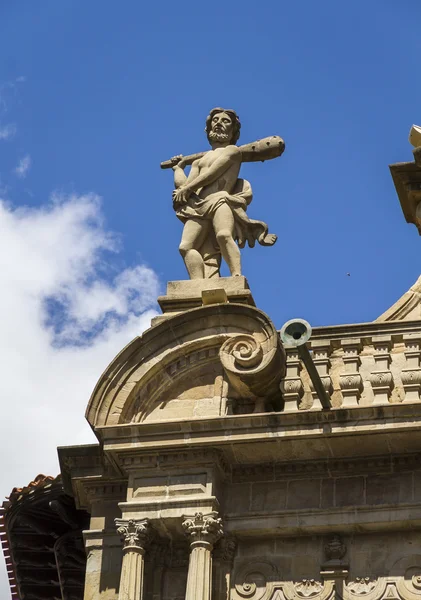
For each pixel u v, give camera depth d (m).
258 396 34.53
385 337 34.59
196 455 33.94
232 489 34.28
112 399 34.47
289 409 33.97
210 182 37.09
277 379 34.38
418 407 33.09
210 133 37.84
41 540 38.53
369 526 33.47
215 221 36.53
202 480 33.75
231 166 37.22
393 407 33.16
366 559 33.44
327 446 33.66
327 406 33.34
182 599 33.56
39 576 40.16
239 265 36.12
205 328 34.84
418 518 33.19
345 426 33.31
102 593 33.84
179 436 33.88
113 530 34.44
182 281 36.12
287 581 33.53
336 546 33.59
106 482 34.84
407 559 33.28
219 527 33.41
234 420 33.69
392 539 33.53
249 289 35.97
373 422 33.25
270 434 33.50
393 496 33.56
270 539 34.00
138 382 34.59
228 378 34.62
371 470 33.91
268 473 34.25
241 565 33.88
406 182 36.84
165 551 33.94
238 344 34.47
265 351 34.22
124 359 34.72
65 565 39.00
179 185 37.25
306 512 33.69
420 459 33.69
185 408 34.59
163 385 34.81
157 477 33.97
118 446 34.00
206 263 36.59
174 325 34.84
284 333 32.84
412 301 35.72
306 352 32.69
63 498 36.59
